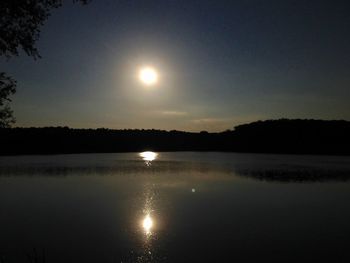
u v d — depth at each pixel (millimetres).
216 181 60438
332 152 161875
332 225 28734
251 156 146000
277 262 20359
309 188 51656
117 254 21891
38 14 12406
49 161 111312
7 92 13047
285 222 29844
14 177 66938
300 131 186000
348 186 53656
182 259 21094
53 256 21516
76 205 38375
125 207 36969
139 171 78625
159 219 31344
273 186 53969
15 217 32281
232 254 21812
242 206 37375
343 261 20656
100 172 76312
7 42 12391
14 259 20922
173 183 57688
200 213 33656
